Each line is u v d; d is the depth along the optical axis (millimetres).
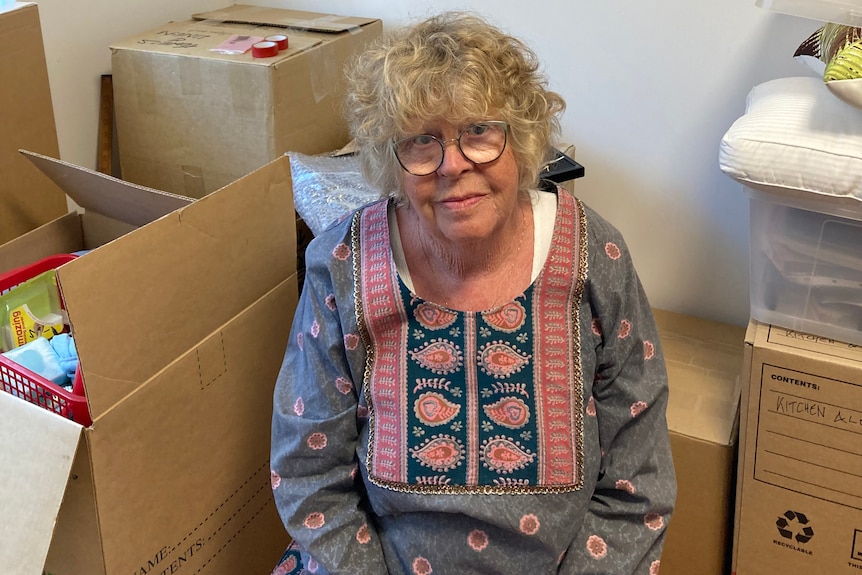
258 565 1301
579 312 961
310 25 1612
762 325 1189
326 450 1021
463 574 974
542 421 946
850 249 1074
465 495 949
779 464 1193
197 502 1125
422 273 973
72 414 956
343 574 995
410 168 883
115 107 1557
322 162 1435
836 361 1087
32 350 1075
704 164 1487
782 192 1052
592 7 1468
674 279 1616
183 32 1604
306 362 1039
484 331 940
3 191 1324
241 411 1176
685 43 1413
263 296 1175
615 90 1512
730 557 1382
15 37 1287
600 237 972
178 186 1560
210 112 1462
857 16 971
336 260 998
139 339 965
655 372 1010
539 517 947
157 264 970
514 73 882
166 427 1032
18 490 933
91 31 1568
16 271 1216
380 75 898
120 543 1001
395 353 969
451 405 951
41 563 916
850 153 991
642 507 997
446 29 891
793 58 1284
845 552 1197
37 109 1355
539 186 1022
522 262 960
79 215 1381
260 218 1133
